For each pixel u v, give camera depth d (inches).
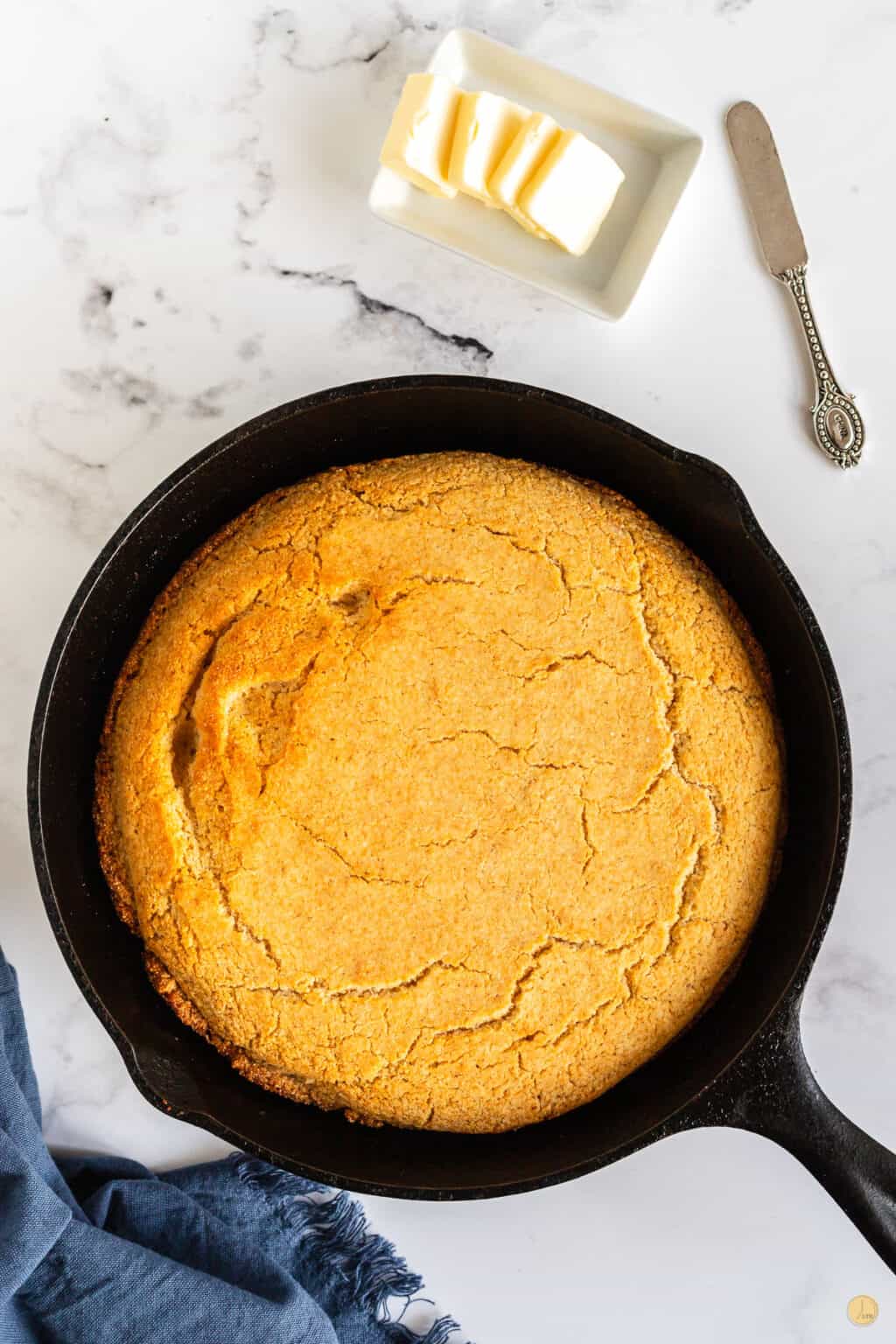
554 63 27.8
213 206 28.0
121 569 25.7
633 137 27.4
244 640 25.3
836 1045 28.3
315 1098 25.9
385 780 25.0
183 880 25.2
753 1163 28.5
